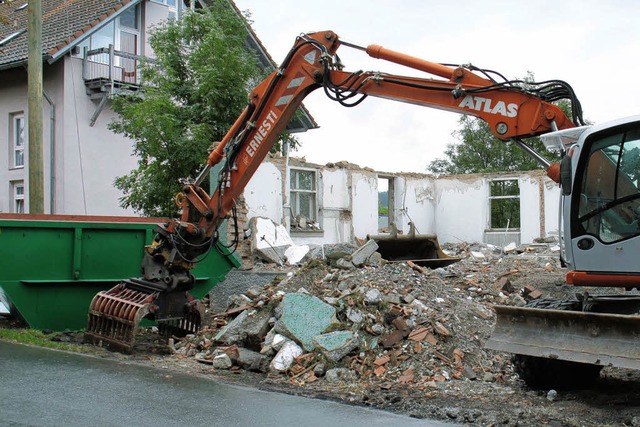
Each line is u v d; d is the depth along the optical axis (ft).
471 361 28.19
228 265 40.65
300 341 28.89
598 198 24.08
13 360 26.99
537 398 23.93
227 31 60.18
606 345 22.04
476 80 26.94
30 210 45.80
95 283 36.52
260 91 31.12
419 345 28.50
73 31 70.74
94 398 21.83
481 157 108.37
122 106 62.13
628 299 24.95
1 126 76.07
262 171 54.95
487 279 40.75
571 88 25.40
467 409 21.99
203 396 22.80
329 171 65.00
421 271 38.68
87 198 71.67
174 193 57.77
